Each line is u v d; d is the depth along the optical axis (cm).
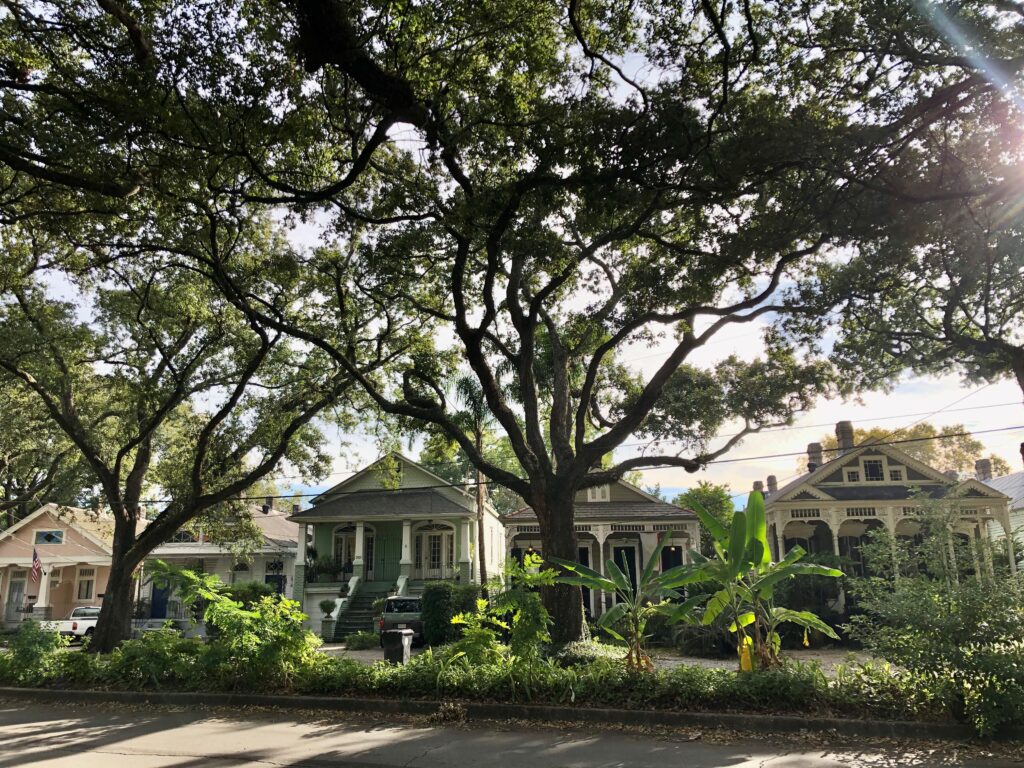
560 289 1675
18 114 1038
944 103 1020
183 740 870
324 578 2905
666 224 1411
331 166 1286
